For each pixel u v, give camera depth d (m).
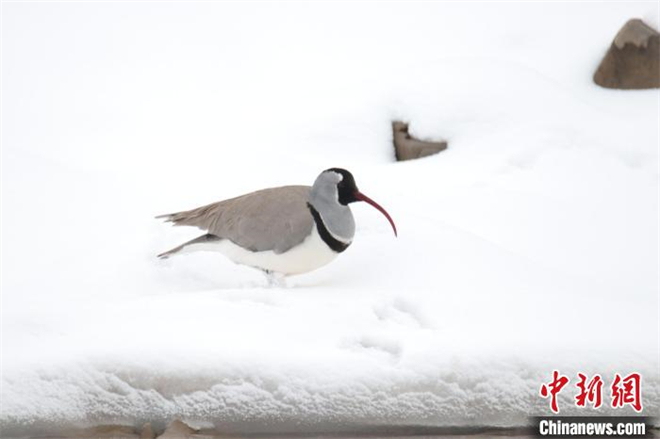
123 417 9.63
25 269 12.44
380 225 13.12
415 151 16.83
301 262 11.55
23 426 9.55
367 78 18.66
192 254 12.63
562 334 10.22
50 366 9.66
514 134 16.42
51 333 10.29
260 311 10.50
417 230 12.91
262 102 18.33
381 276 11.85
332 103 18.02
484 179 15.16
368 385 9.59
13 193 14.31
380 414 9.58
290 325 10.23
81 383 9.62
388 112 17.70
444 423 9.67
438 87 17.61
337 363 9.66
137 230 13.35
